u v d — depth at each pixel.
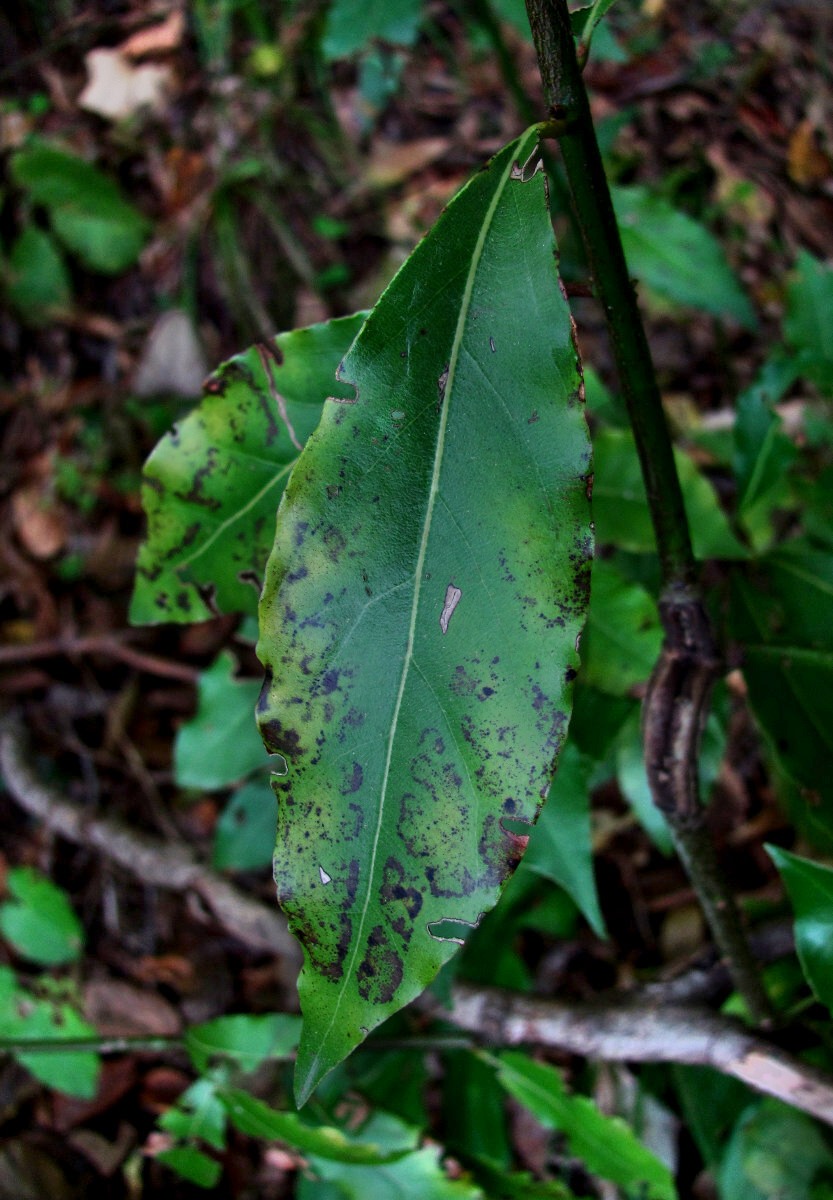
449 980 0.33
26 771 0.51
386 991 0.17
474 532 0.18
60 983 0.45
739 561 0.29
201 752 0.41
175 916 0.49
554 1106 0.33
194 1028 0.34
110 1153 0.42
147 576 0.25
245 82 0.67
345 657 0.18
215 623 0.54
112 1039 0.35
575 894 0.28
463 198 0.17
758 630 0.28
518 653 0.17
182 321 0.60
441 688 0.18
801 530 0.50
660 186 0.67
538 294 0.17
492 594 0.17
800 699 0.27
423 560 0.18
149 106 0.67
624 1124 0.32
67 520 0.58
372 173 0.67
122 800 0.52
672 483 0.21
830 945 0.24
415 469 0.18
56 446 0.60
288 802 0.18
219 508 0.24
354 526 0.18
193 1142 0.34
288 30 0.68
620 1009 0.33
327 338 0.23
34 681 0.54
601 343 0.61
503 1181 0.34
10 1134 0.42
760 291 0.65
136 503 0.58
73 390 0.61
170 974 0.47
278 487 0.24
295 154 0.67
